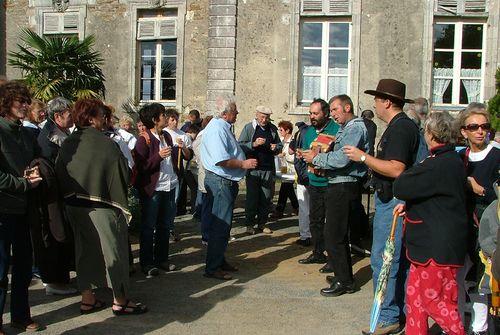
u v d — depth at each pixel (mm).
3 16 14602
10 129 4234
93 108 4742
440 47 12617
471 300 4090
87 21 14117
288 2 12617
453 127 3797
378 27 12406
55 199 4527
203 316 4918
